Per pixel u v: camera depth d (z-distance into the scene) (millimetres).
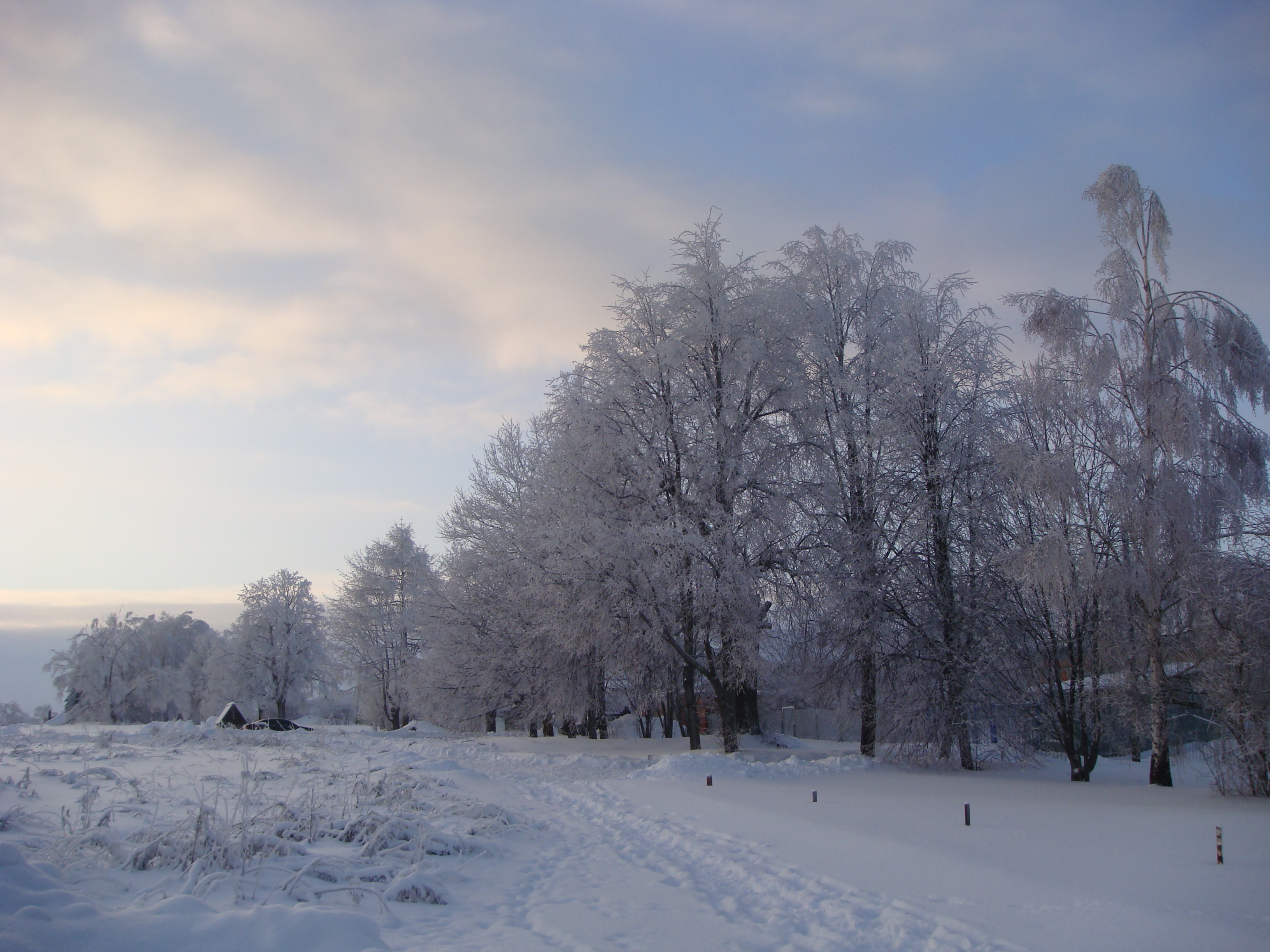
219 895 6379
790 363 24562
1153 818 12242
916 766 21453
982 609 21219
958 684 21094
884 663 22344
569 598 23891
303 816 9250
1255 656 15445
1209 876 8172
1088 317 19016
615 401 24094
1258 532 16688
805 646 24109
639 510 23891
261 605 61750
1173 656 17672
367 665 50219
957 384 23016
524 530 28969
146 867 6992
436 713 36000
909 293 24922
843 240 26500
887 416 23562
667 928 6469
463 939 6023
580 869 8891
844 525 23641
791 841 10242
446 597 34906
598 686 31391
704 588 21875
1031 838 10406
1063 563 18109
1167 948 5836
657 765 19938
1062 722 20031
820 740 38562
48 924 4750
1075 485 18531
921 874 8273
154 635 73625
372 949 5266
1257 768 15336
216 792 10094
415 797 12414
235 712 40500
